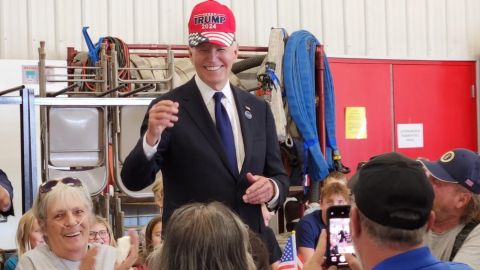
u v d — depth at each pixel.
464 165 2.82
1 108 5.78
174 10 6.93
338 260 2.12
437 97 7.89
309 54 6.48
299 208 6.36
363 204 1.69
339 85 7.51
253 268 1.99
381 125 7.66
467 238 2.81
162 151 2.50
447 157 2.87
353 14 7.59
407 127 7.75
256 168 2.56
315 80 6.59
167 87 5.79
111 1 6.73
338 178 4.56
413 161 1.73
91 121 5.17
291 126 6.34
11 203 3.94
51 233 2.70
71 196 2.71
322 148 6.52
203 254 1.90
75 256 2.71
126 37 6.78
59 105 4.89
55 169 5.08
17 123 5.82
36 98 4.71
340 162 6.66
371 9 7.65
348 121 7.52
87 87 5.80
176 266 1.91
